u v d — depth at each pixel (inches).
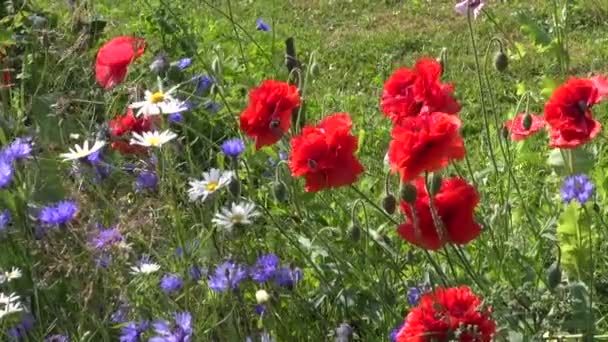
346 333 95.7
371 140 159.0
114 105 155.2
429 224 88.0
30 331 103.4
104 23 193.3
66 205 103.3
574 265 101.3
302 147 90.9
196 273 103.3
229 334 99.7
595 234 114.5
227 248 107.3
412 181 87.7
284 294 104.0
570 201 100.3
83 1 189.9
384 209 98.7
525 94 128.8
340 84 223.8
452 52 246.5
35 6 211.5
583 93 98.5
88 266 103.8
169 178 116.4
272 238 116.6
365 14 287.0
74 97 153.8
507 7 269.1
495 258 104.3
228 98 158.2
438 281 104.6
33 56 170.1
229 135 155.9
